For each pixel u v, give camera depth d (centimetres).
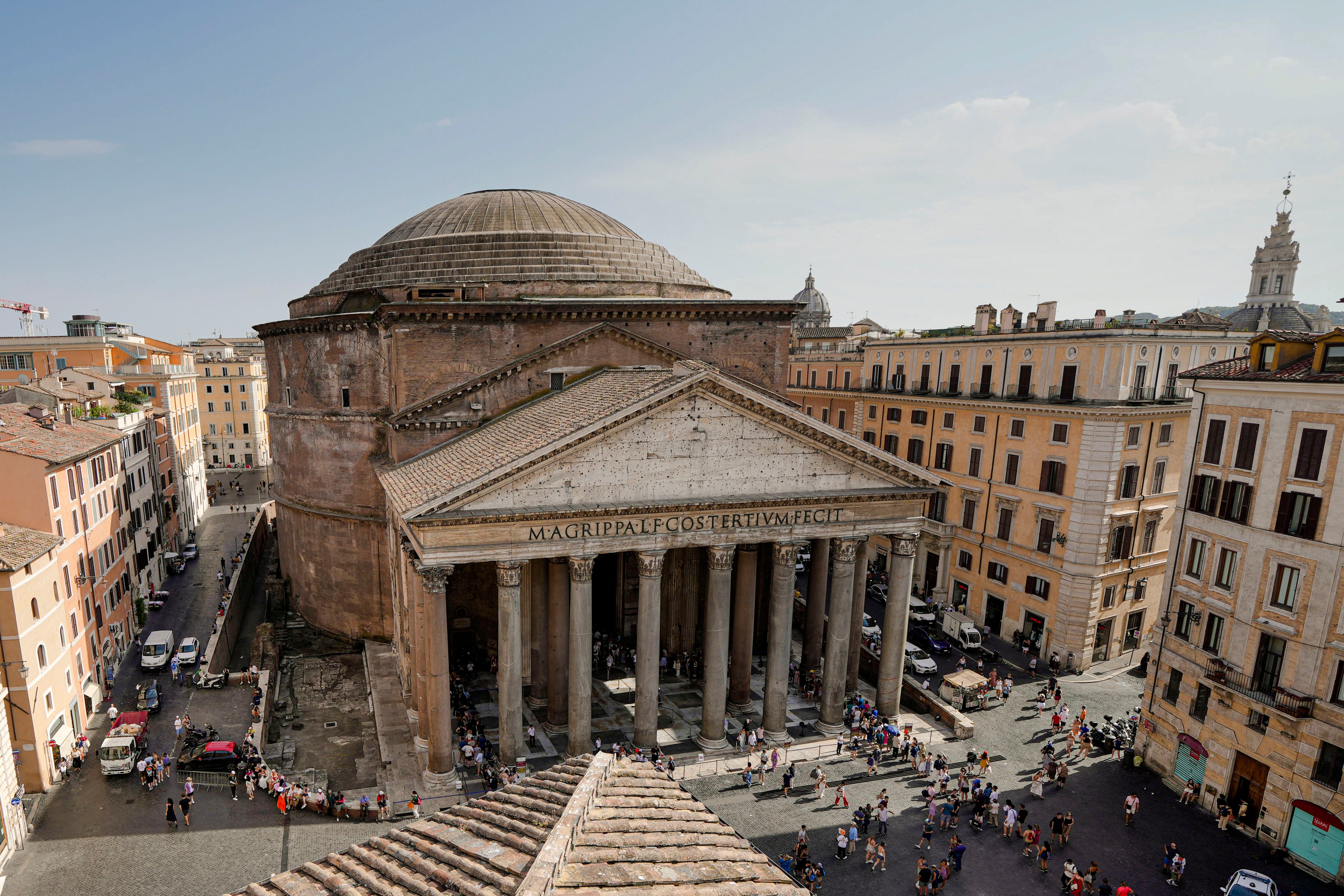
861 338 8100
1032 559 4741
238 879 2564
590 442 2961
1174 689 3369
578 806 1285
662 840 1284
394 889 1128
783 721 3456
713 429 3119
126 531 5050
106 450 4609
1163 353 4344
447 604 4056
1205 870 2762
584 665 3127
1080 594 4475
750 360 4366
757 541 3256
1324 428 2742
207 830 2850
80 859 2675
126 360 8188
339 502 4622
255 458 11731
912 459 5816
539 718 3738
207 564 6806
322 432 4606
